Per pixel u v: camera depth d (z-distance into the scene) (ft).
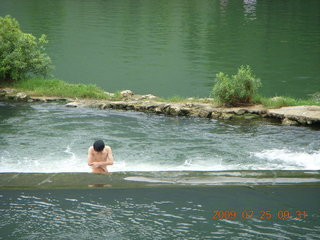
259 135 42.98
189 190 26.22
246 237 21.11
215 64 90.48
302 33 125.39
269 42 113.29
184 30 128.98
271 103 50.19
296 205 24.39
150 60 93.76
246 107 50.31
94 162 30.89
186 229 21.75
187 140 41.55
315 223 22.36
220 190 26.32
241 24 140.77
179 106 50.80
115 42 110.93
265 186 27.07
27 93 56.95
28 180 27.22
